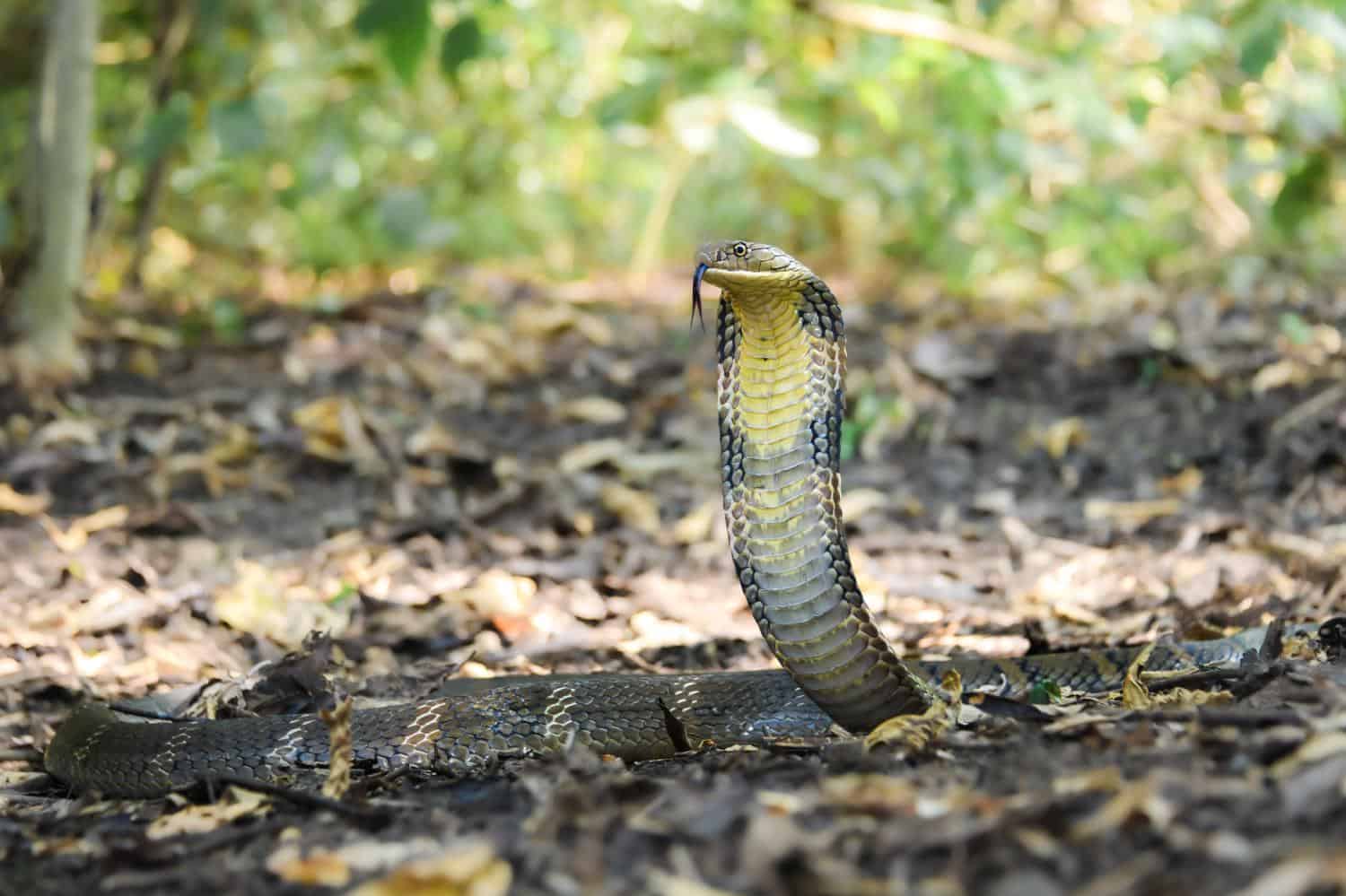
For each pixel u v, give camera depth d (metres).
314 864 4.81
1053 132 20.06
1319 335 14.77
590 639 9.35
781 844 4.38
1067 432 13.04
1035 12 20.72
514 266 22.27
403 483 12.34
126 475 12.28
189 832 5.50
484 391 14.86
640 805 5.02
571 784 5.34
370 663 8.93
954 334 16.66
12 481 12.14
